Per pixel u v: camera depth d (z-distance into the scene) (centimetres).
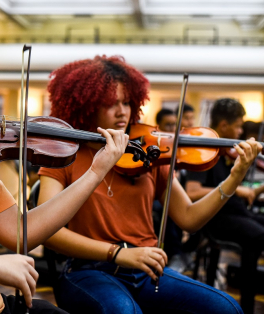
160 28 1114
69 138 117
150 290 133
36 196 152
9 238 98
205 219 144
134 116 164
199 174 217
